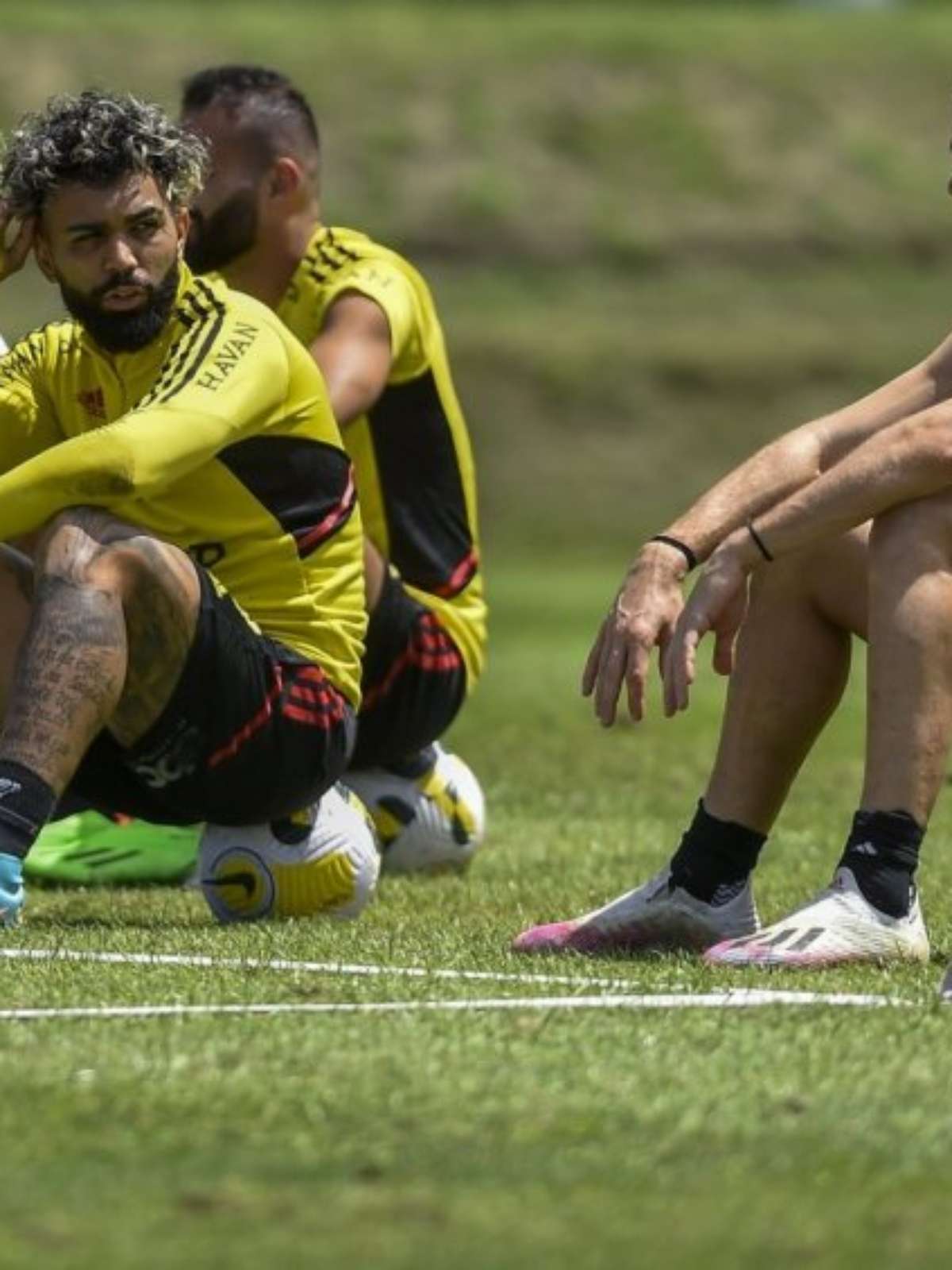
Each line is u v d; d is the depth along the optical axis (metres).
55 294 81.75
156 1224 9.20
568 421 83.69
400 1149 10.15
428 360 20.58
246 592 16.89
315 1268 8.73
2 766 15.59
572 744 30.39
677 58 106.06
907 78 106.75
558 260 96.81
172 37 102.50
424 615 19.88
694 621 14.89
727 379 85.19
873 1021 12.41
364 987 13.39
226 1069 11.29
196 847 19.84
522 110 102.50
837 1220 9.30
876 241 98.94
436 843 20.28
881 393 15.98
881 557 14.61
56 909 17.94
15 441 17.33
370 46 104.94
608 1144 10.24
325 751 16.92
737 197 100.25
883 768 14.58
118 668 15.68
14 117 95.06
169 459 15.85
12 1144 10.18
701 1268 8.77
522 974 13.99
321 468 17.14
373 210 97.31
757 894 18.25
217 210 20.30
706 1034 12.07
